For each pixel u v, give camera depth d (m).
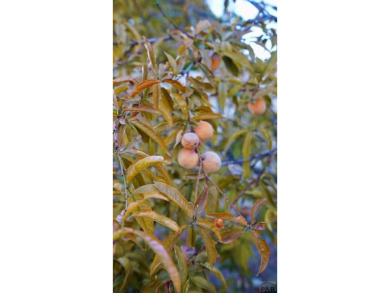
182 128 1.02
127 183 0.79
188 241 0.86
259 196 1.24
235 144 1.46
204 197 0.85
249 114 1.46
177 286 0.67
